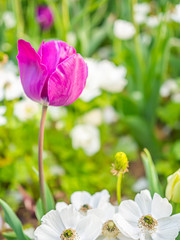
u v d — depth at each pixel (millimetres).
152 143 1267
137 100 1263
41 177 602
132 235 585
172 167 1107
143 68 1257
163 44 1197
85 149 1065
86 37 1624
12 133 1014
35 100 581
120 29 1307
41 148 594
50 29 1686
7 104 993
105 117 1305
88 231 589
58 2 1679
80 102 1169
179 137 1381
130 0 1182
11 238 675
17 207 974
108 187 1035
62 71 553
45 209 612
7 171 962
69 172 1046
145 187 1099
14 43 1240
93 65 1145
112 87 1171
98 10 1839
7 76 981
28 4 1627
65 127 1125
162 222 594
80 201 658
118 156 601
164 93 1346
